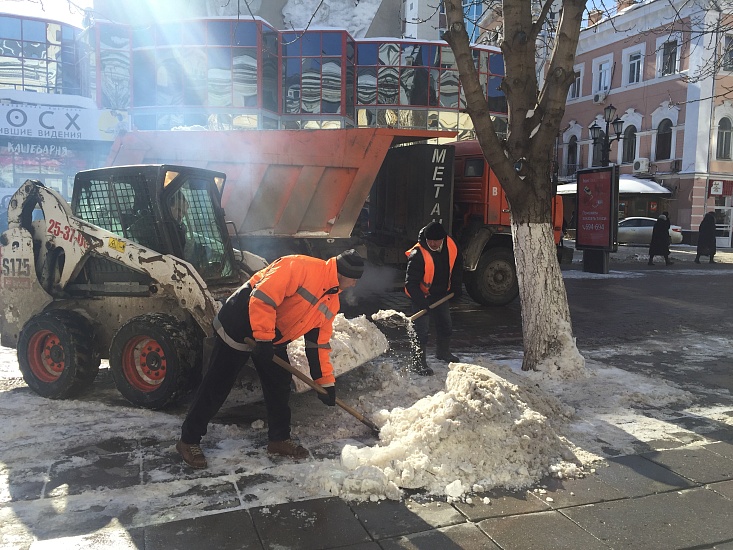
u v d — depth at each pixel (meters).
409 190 9.68
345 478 3.33
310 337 3.83
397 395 4.98
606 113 18.25
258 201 8.73
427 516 3.05
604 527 2.97
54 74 21.05
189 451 3.61
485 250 10.12
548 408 4.41
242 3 22.34
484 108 5.43
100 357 5.05
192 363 4.49
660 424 4.43
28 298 5.16
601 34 32.53
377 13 25.23
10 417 4.42
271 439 3.79
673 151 29.38
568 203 30.88
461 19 5.37
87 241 4.82
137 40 19.11
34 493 3.25
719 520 3.05
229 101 18.98
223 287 5.41
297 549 2.74
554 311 5.76
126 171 4.80
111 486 3.34
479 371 4.35
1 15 20.06
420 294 5.74
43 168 19.56
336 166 8.83
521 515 3.08
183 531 2.87
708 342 7.50
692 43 26.73
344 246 9.27
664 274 15.62
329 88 20.08
